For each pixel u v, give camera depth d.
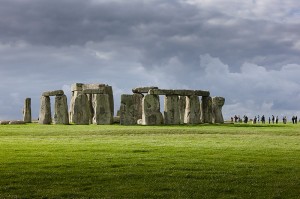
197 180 25.72
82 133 55.56
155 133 56.41
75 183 24.81
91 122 82.94
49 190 23.41
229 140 47.47
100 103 76.88
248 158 33.00
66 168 28.52
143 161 31.11
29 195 22.48
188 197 22.42
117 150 36.84
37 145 40.53
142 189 23.70
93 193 22.92
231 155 34.34
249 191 23.69
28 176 26.14
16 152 35.44
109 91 85.31
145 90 81.56
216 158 32.84
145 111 75.69
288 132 59.12
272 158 33.00
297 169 28.86
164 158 32.50
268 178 26.31
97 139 48.44
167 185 24.52
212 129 61.34
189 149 37.56
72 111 87.00
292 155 34.62
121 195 22.66
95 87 84.25
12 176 26.20
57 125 71.19
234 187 24.33
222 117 87.81
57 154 34.34
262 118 97.12
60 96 77.25
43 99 78.75
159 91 77.12
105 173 27.09
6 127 65.12
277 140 48.03
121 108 75.06
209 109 85.62
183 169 28.45
